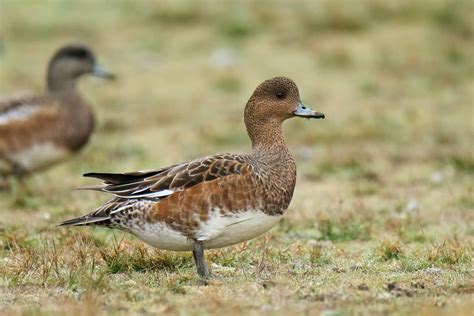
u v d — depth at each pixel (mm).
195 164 8891
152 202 8758
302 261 9891
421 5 24734
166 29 24969
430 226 11891
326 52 22406
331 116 18688
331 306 8031
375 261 9945
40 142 14945
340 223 11547
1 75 21984
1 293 8602
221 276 9172
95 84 21391
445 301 8141
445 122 18125
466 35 23469
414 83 20797
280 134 9508
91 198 13453
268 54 22781
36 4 27094
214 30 24641
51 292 8609
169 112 19156
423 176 14914
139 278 9086
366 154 16094
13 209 13086
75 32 24922
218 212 8781
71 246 10008
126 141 17516
